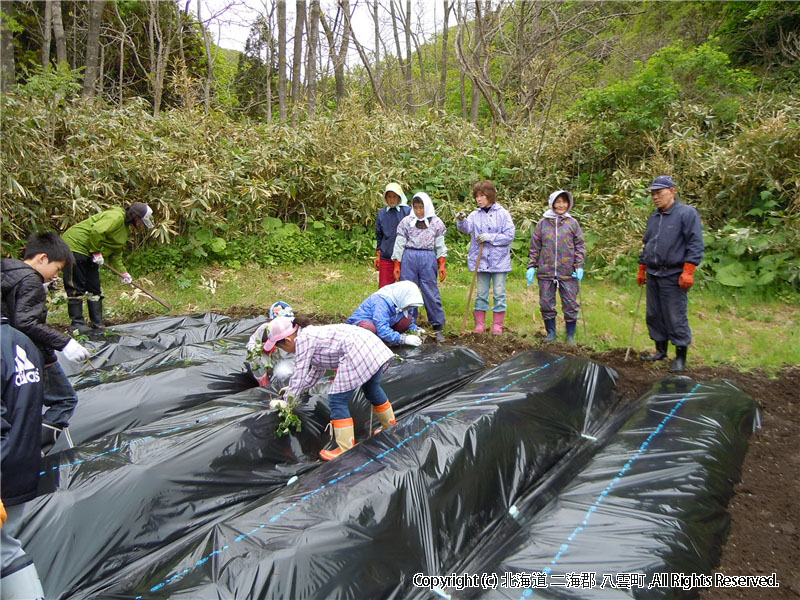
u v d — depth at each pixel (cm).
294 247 980
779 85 1244
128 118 973
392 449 329
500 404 391
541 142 1108
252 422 375
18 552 226
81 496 295
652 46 1881
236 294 819
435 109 1348
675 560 265
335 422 380
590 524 287
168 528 308
